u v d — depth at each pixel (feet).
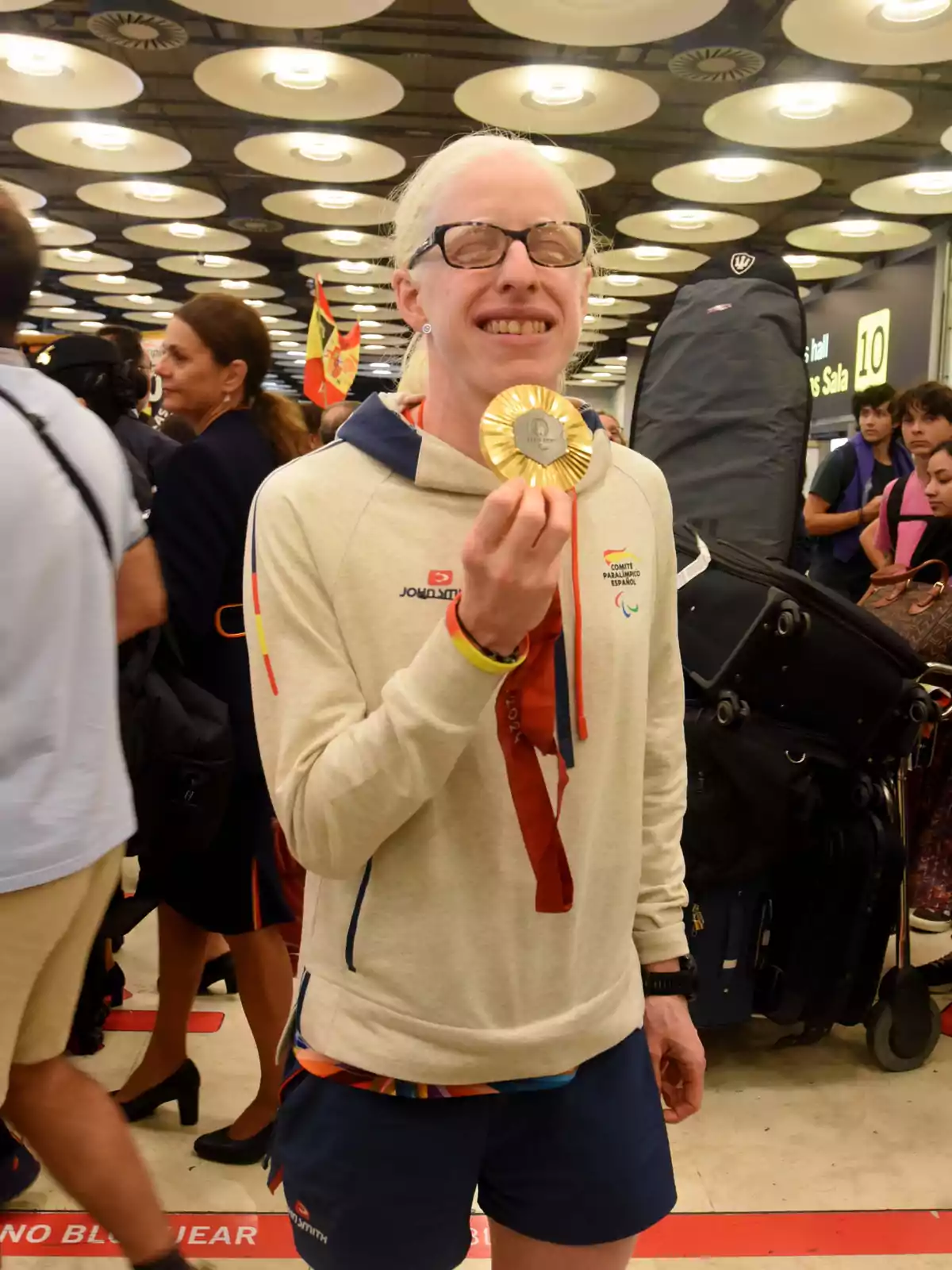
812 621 7.06
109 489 4.21
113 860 4.33
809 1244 6.01
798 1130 7.16
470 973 2.91
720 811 7.20
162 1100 6.98
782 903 7.79
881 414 14.11
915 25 12.50
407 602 2.85
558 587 2.75
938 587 8.87
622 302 32.19
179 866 6.36
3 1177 6.16
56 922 3.95
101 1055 7.91
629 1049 3.34
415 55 19.02
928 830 9.48
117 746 4.21
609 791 3.12
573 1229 3.20
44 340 14.92
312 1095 3.11
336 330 19.08
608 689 3.05
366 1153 3.00
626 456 3.44
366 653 2.85
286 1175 3.20
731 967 7.64
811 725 7.30
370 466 2.93
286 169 18.99
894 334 26.45
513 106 15.01
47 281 38.52
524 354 2.83
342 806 2.63
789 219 28.55
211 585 6.07
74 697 3.96
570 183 3.01
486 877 2.90
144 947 9.81
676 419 8.02
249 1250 5.84
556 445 2.51
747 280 7.95
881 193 19.34
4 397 3.92
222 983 9.26
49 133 18.53
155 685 5.84
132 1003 8.75
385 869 2.89
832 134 15.71
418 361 3.45
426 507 2.89
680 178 18.88
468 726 2.57
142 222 32.01
